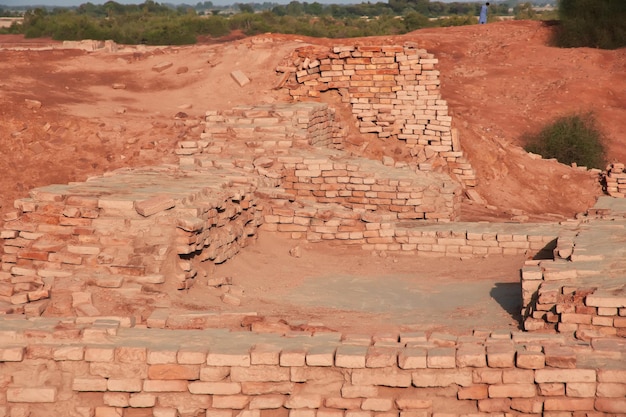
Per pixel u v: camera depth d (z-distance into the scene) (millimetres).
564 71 37125
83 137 21062
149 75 26594
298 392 8594
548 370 8273
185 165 17375
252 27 61688
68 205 12117
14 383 8766
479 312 11594
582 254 11930
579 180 24016
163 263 11531
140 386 8688
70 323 9352
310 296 12484
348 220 15469
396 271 14180
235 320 10016
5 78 24609
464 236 15219
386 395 8531
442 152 23359
